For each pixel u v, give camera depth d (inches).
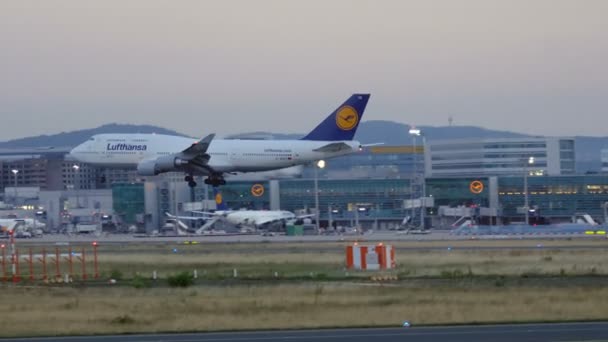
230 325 6092.5
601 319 6097.4
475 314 6378.0
